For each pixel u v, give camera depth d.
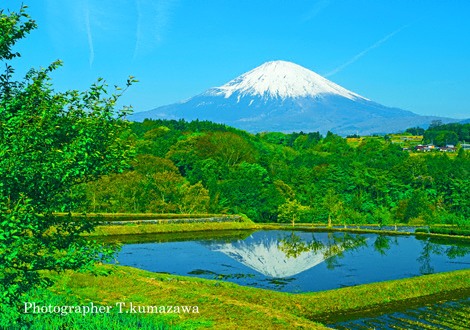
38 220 12.84
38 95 13.08
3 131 11.96
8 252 11.80
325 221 88.19
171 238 61.66
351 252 52.72
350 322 26.14
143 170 88.00
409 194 108.38
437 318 26.97
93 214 61.34
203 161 115.56
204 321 20.80
